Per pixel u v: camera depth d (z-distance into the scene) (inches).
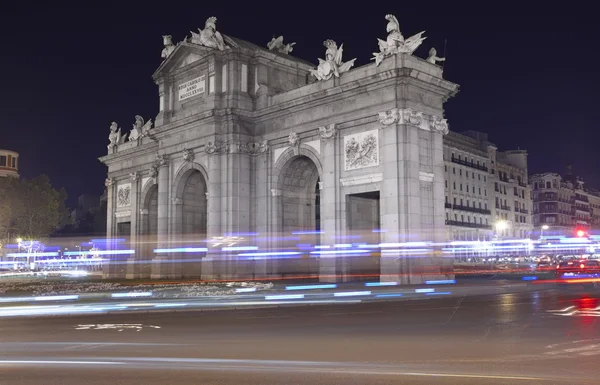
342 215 1743.4
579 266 2142.0
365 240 1802.4
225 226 1964.8
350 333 735.7
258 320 914.1
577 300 1193.4
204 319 944.3
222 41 2054.6
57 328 848.3
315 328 793.6
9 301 1349.7
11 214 3412.9
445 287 1503.4
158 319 959.0
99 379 468.8
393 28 1653.5
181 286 1721.2
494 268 3376.0
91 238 6156.5
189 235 2229.3
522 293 1425.9
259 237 1982.0
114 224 2778.1
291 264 1987.0
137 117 2689.5
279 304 1200.8
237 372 492.1
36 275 3065.9
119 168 2768.2
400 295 1339.8
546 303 1127.6
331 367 510.9
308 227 2050.9
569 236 6190.9
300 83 2190.0
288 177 2005.4
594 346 612.7
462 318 885.2
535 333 711.1
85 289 1721.2
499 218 4719.5
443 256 1649.9
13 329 839.7
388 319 892.6
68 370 509.0
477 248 4330.7
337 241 1736.0
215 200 1985.7
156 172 2484.0
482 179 4530.0
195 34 2133.4
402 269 1558.8
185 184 2226.9
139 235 2564.0
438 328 771.4
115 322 922.7
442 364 521.3
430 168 1664.6
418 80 1617.9
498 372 482.3
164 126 2212.1
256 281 1867.6
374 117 1675.7
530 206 5270.7
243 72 2043.6
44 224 3654.0
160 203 2252.7
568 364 516.1
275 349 615.2
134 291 1576.0
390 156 1610.5
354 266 1763.0
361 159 1701.5
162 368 513.7
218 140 2005.4
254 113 2012.8
